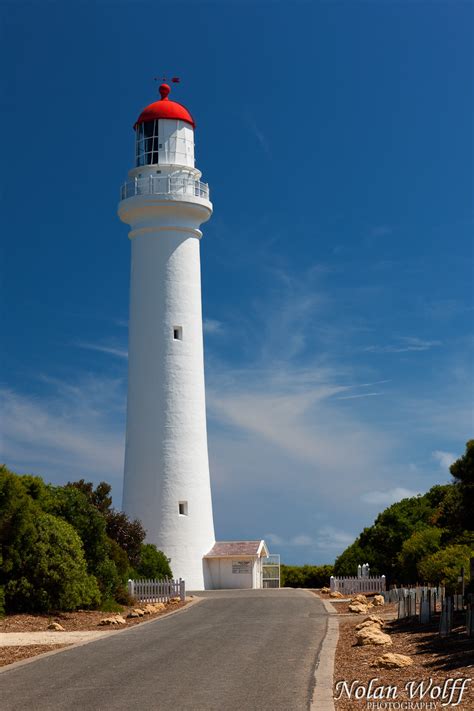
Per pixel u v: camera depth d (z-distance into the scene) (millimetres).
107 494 47531
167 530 54156
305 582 69500
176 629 29500
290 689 17844
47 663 21922
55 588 33875
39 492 37969
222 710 15992
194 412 55719
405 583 44875
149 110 57250
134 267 57000
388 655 20156
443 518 42188
